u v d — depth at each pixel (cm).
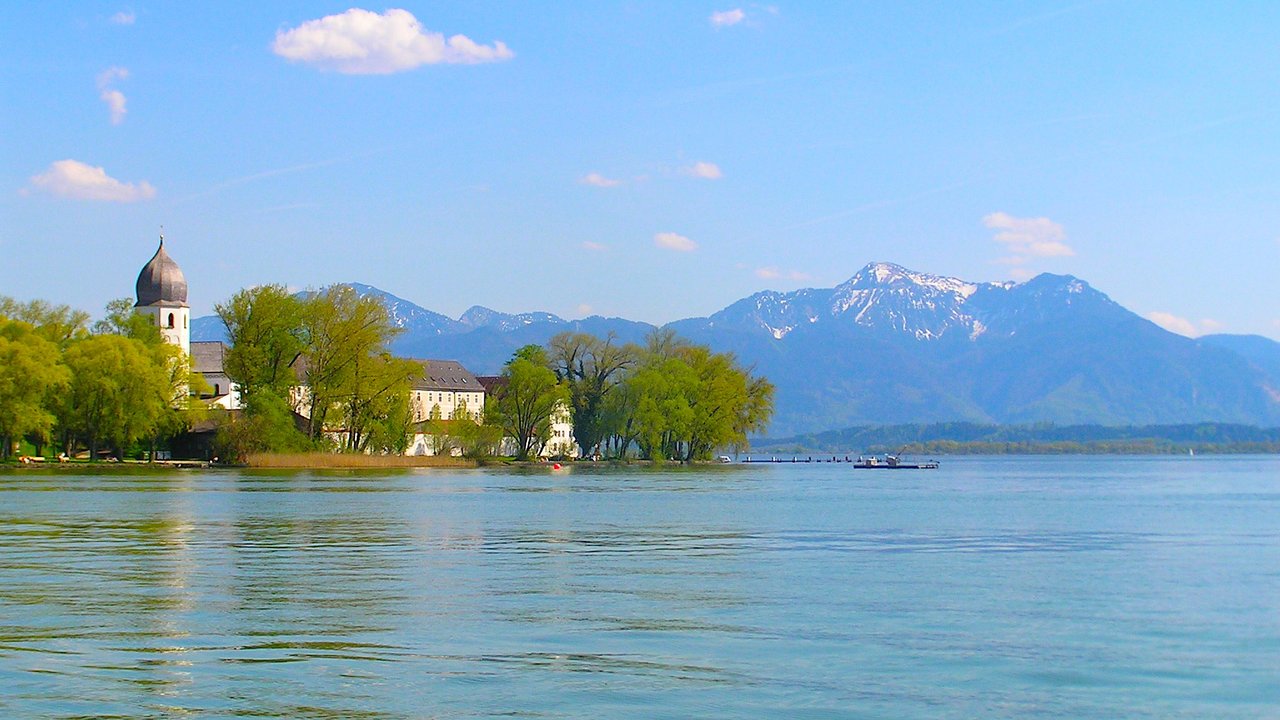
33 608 3531
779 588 4088
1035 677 2738
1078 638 3184
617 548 5497
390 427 17400
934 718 2406
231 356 16725
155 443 16600
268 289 16738
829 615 3509
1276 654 3000
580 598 3803
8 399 14075
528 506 8781
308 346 16900
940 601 3806
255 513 7612
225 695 2502
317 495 9981
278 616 3416
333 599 3750
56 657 2838
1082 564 4938
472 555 5122
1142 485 15375
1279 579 4441
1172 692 2619
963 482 16662
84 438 16025
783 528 6844
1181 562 5059
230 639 3066
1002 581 4341
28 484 11488
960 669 2806
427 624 3300
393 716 2364
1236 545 5903
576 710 2419
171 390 15988
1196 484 15838
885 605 3709
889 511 8706
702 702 2486
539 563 4812
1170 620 3478
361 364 16662
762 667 2798
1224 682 2708
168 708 2405
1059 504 10000
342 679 2641
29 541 5606
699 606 3659
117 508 7994
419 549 5356
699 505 9212
